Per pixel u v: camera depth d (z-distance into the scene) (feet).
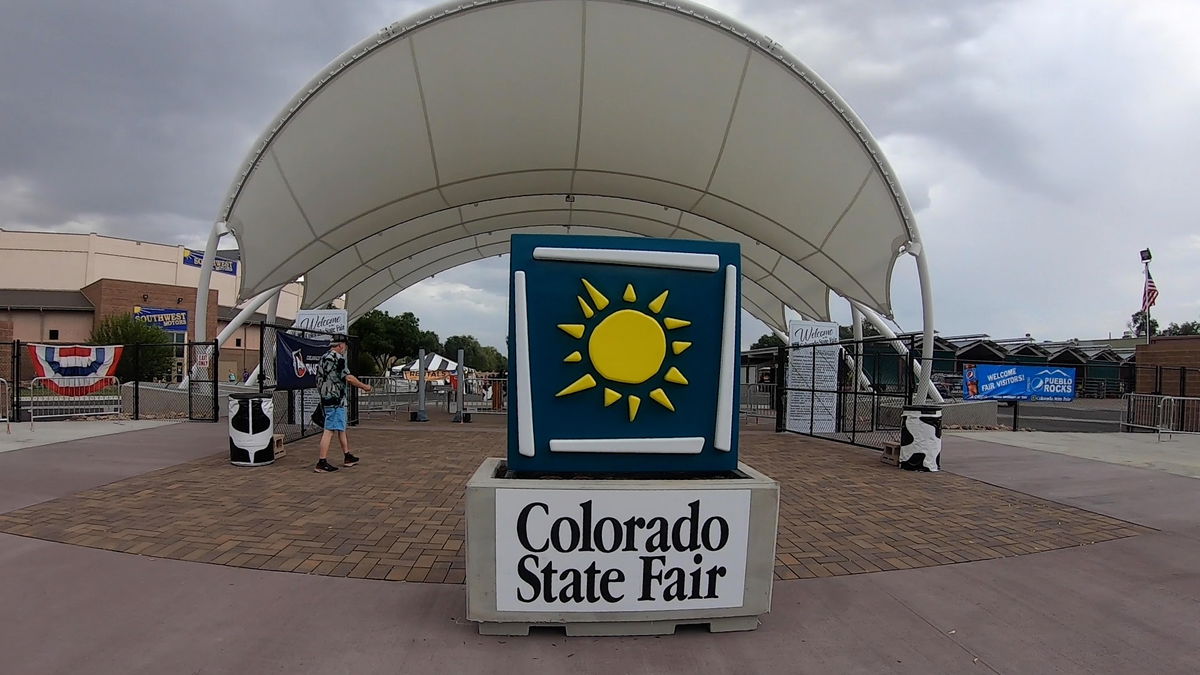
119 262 184.24
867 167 38.40
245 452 27.17
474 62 36.65
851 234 42.68
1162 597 13.74
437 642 11.00
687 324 12.59
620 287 12.46
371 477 25.26
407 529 17.81
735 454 12.69
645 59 36.86
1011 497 23.85
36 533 16.76
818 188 41.34
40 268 177.88
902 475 28.50
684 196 47.85
